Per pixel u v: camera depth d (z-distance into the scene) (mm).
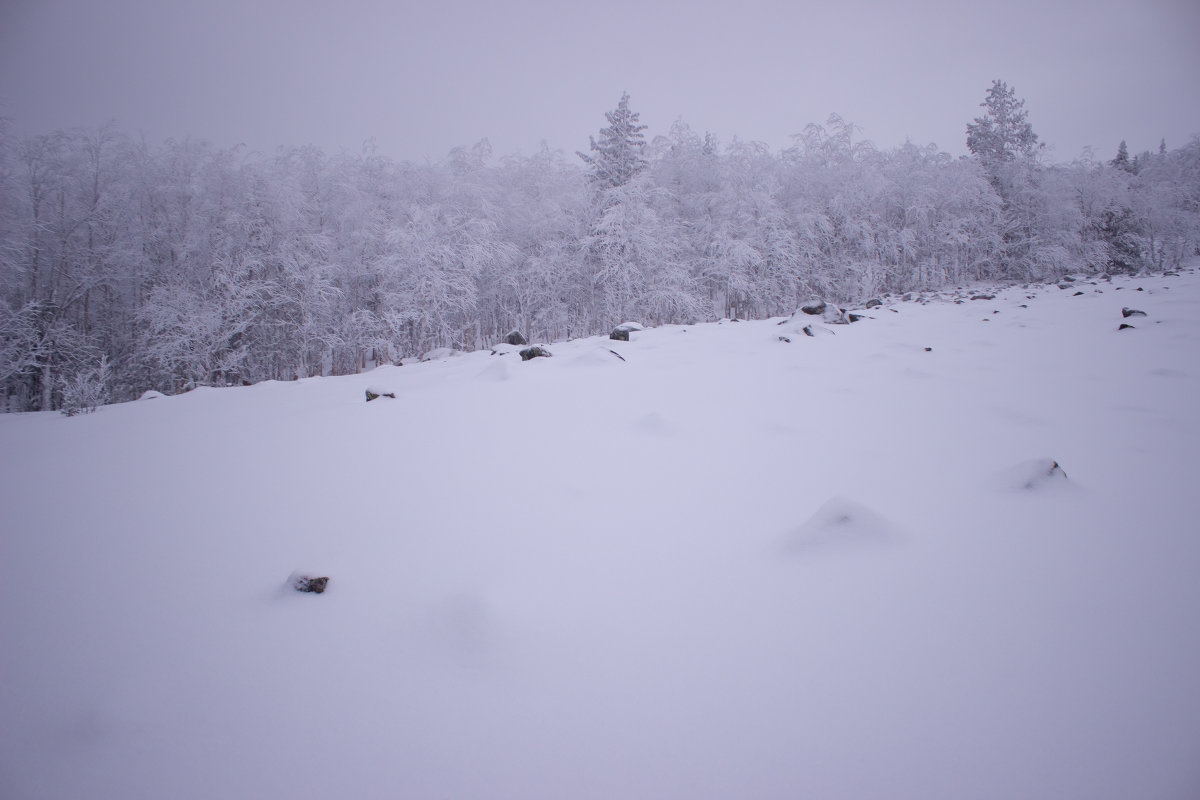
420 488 2953
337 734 1304
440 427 4215
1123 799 1041
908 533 2158
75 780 1193
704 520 2438
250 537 2416
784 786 1118
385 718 1349
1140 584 1747
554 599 1832
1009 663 1421
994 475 2766
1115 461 2904
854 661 1464
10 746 1290
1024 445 3277
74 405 7559
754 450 3406
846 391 4953
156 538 2428
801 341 8414
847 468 3033
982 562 1939
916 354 6703
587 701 1379
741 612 1722
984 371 5539
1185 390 4262
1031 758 1142
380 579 2006
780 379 5609
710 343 8969
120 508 2799
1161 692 1292
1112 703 1269
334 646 1626
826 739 1223
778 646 1545
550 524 2447
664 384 5492
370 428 4266
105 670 1548
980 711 1270
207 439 4219
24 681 1506
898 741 1206
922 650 1491
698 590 1861
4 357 15688
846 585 1837
